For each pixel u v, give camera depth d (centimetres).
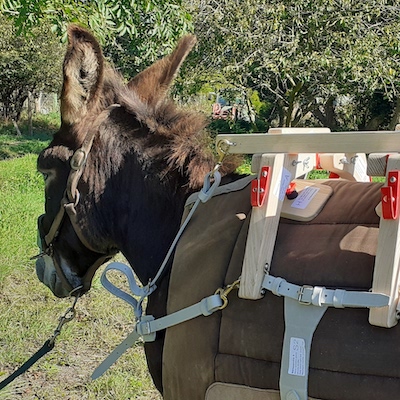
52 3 502
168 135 216
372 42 1248
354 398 149
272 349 161
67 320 259
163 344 197
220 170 212
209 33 1309
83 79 211
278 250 169
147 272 218
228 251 181
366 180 214
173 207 213
